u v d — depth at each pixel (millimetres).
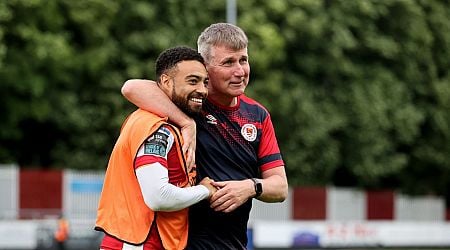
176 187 15078
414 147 93875
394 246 75938
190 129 15500
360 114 86438
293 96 83125
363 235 74125
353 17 86250
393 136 89438
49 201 73312
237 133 16250
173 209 15078
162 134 15156
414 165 95625
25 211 71438
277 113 82438
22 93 75625
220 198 15633
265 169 16578
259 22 79938
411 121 88688
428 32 90250
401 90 89062
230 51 15844
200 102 15523
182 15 79562
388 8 88312
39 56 71875
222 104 16234
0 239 59906
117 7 76062
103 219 15461
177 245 15414
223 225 16031
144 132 15078
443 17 91938
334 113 85562
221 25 16000
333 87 86688
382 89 88062
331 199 85000
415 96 91688
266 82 80250
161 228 15273
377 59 89688
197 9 79938
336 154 86000
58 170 76062
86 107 77938
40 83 74125
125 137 15359
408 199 90375
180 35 78875
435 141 93812
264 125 16578
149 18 77500
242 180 16062
